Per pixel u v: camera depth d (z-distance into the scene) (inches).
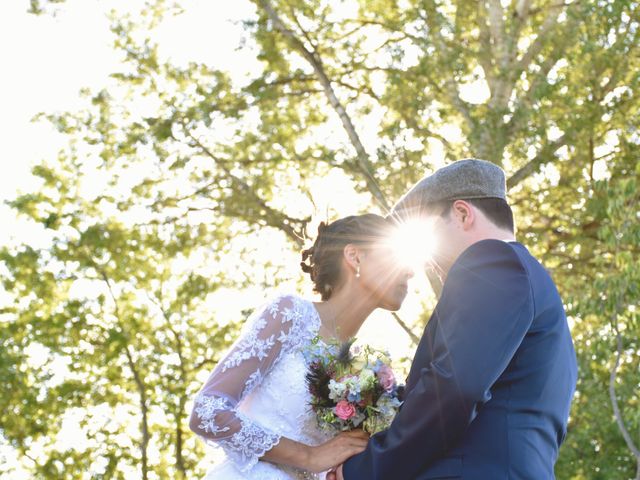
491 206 129.0
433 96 598.2
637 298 415.2
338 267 152.5
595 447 629.9
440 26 593.0
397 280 151.0
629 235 422.0
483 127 560.1
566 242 660.1
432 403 116.0
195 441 906.1
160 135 684.7
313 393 144.0
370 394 142.7
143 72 700.7
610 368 548.4
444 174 131.0
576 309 418.6
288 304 148.2
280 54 693.3
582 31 558.3
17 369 832.3
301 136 711.7
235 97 699.4
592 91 565.3
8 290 821.2
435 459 118.3
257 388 147.2
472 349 115.6
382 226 152.2
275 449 141.1
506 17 658.8
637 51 550.3
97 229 738.8
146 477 876.6
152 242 716.0
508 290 119.0
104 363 839.1
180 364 863.7
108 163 708.7
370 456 121.0
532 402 119.0
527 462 116.7
